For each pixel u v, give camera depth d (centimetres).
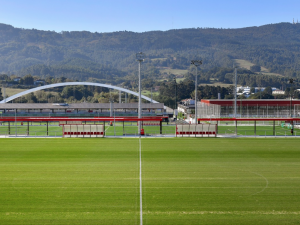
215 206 2525
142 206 2523
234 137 5741
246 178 3216
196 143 5100
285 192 2819
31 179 3161
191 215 2372
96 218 2319
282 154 4294
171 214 2388
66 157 4100
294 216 2353
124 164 3750
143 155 4222
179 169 3538
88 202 2591
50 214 2378
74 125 5738
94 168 3566
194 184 3027
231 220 2294
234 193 2794
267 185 3000
